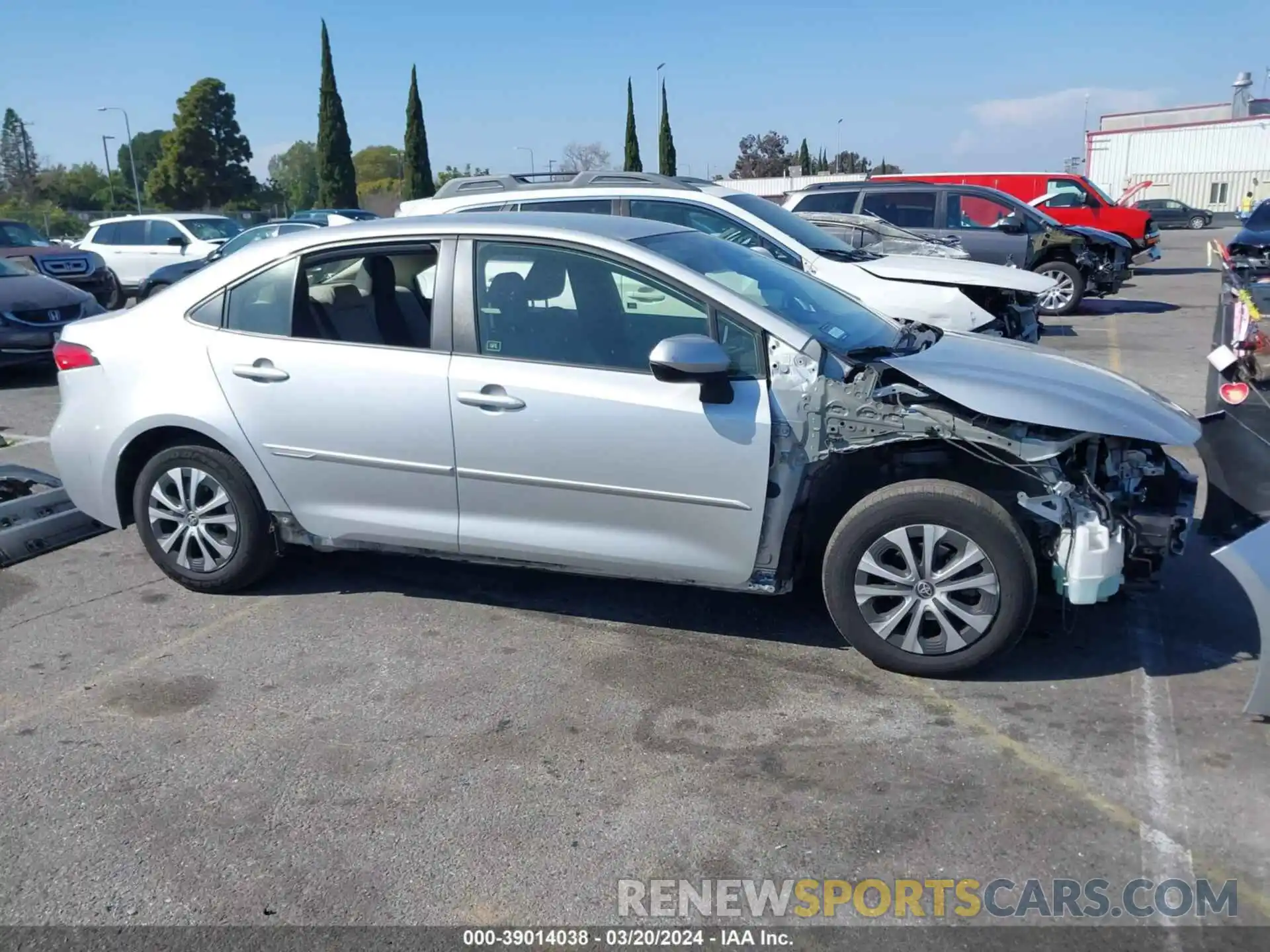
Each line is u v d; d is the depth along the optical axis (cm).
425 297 452
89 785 355
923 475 424
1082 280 1483
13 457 806
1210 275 2138
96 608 502
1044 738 369
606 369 422
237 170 6612
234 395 471
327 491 470
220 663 442
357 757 369
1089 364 466
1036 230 1485
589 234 434
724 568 422
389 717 395
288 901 297
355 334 459
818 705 396
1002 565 389
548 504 436
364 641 459
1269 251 1512
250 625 479
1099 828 319
